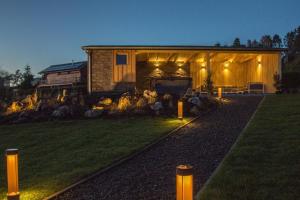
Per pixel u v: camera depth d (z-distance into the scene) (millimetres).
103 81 22000
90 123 14570
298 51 54469
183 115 15164
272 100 17953
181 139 10898
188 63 28047
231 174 6855
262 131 10523
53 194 6898
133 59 22109
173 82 21953
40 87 30203
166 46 22031
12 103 18438
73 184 7395
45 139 12211
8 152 6328
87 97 18922
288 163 7316
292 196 5719
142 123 13828
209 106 16781
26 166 9211
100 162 8805
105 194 6766
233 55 25125
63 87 26578
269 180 6402
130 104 16406
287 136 9633
